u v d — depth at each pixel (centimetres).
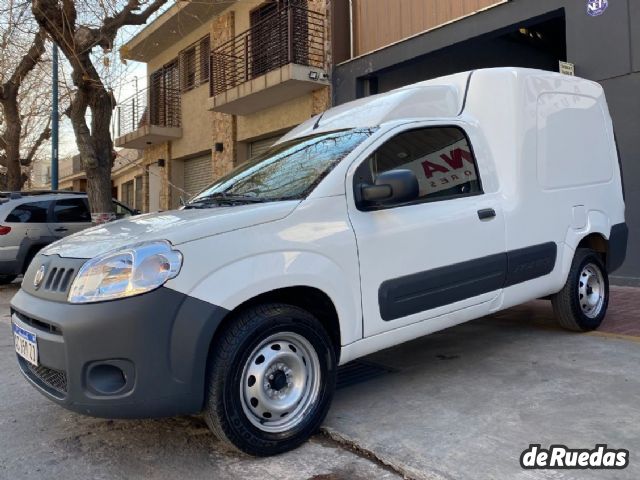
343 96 1182
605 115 569
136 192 2241
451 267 393
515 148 452
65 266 306
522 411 355
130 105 2016
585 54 803
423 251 378
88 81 969
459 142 433
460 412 359
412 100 436
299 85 1191
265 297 318
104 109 1024
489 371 441
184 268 286
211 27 1592
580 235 509
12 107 1488
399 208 376
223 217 312
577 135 520
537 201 465
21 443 342
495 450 304
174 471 300
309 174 364
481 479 274
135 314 276
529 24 888
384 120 414
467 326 596
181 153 1777
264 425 310
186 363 283
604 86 784
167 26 1655
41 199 1029
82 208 1081
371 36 1155
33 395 433
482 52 1163
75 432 357
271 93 1248
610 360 452
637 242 765
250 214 317
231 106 1364
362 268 347
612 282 794
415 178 347
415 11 1058
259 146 1483
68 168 3094
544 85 490
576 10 809
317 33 1212
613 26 772
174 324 281
